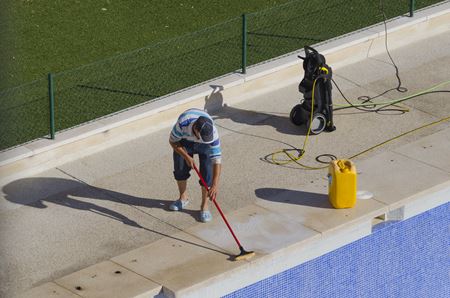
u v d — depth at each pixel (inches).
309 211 1139.3
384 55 1497.3
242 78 1369.3
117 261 1063.6
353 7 1654.8
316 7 1662.2
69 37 1598.2
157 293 1018.7
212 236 1103.0
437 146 1275.8
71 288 1019.3
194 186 1200.8
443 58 1493.6
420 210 1181.7
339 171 1119.0
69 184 1202.6
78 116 1357.0
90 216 1144.8
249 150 1272.1
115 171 1229.7
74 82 1456.7
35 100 1401.3
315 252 1103.0
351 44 1461.6
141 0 1712.6
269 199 1170.0
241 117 1346.0
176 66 1496.1
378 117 1344.7
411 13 1533.0
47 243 1099.3
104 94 1418.6
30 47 1562.5
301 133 1309.1
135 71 1483.8
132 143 1283.2
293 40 1556.3
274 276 1077.8
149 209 1157.7
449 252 1238.3
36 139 1240.8
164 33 1611.7
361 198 1155.9
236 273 1044.5
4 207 1157.7
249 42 1560.0
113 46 1574.8
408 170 1218.0
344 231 1115.3
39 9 1679.4
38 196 1180.5
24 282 1032.8
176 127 1098.1
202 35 1594.5
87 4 1700.3
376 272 1166.3
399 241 1173.1
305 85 1282.0
